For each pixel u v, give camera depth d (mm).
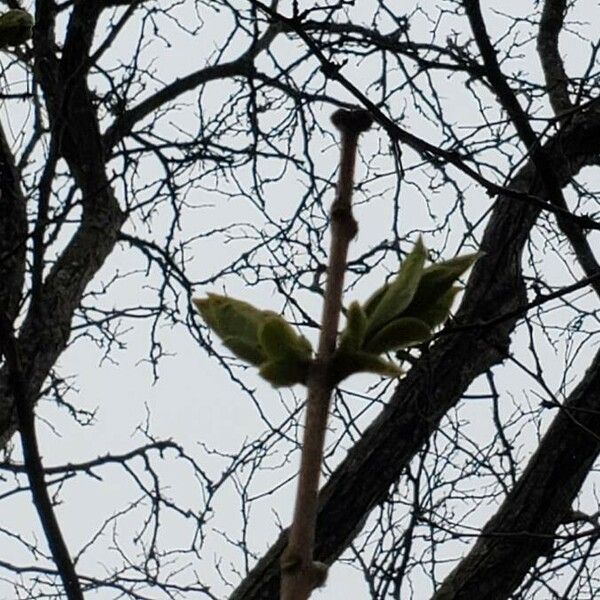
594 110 8938
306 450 1676
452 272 2088
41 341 8305
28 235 6398
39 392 8531
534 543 8102
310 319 8258
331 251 1804
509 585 8055
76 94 8930
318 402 1781
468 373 8328
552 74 9461
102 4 8750
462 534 7285
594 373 8414
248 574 7984
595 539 7766
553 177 6371
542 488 8203
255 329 2002
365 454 8203
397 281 2055
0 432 7914
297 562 1576
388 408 8344
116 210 9422
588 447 8258
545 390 7129
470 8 5922
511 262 8500
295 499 1629
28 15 3705
